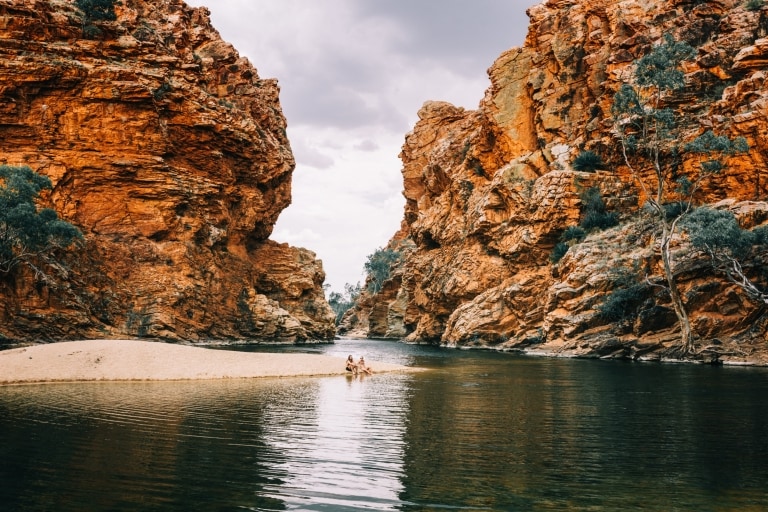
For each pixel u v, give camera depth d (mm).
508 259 85062
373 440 16141
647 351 52969
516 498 11062
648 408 22344
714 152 58312
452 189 107688
